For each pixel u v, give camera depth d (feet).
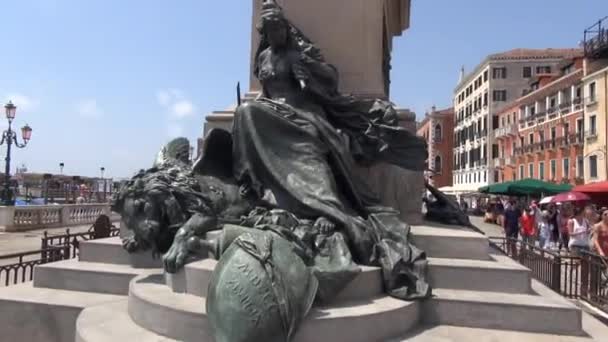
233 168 17.93
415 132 20.93
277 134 17.15
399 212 18.56
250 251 12.00
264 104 17.66
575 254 25.34
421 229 18.12
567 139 145.89
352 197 17.52
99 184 105.50
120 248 17.57
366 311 12.45
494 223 91.15
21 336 15.33
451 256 16.55
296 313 11.49
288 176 16.53
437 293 14.64
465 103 244.22
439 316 14.15
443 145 266.57
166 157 18.92
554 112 156.35
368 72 21.13
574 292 25.11
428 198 22.61
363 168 19.38
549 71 205.57
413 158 19.44
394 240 15.35
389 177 19.24
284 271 11.94
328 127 17.80
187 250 14.29
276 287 11.44
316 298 12.67
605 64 135.33
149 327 12.63
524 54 209.56
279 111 17.57
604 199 66.13
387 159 19.35
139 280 15.02
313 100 19.19
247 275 11.50
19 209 58.65
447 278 15.21
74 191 91.97
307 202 15.76
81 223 69.05
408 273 14.17
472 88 233.14
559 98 153.99
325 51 21.33
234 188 17.72
